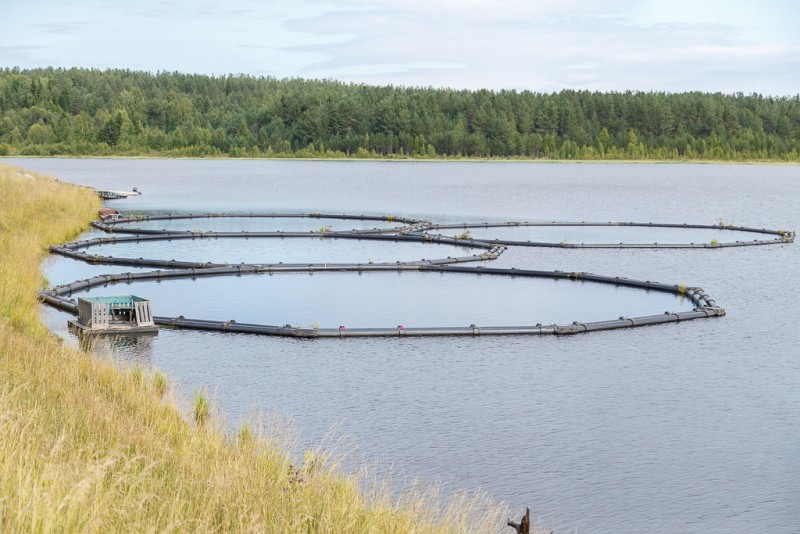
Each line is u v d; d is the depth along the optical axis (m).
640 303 37.94
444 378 25.28
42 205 61.31
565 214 86.31
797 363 27.44
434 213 85.62
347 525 10.65
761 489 17.64
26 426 10.60
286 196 106.81
